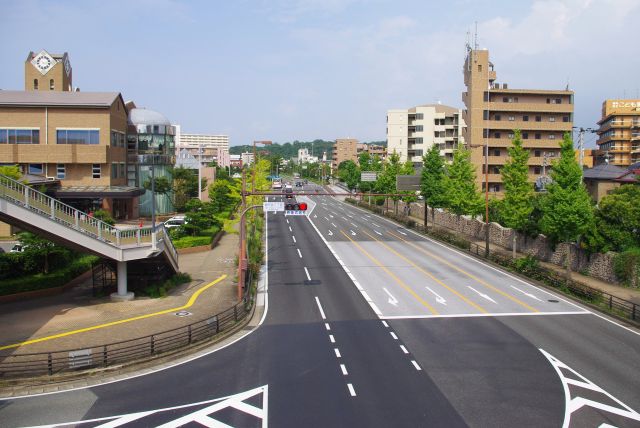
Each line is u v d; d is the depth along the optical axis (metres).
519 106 78.31
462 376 18.97
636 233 35.94
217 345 22.84
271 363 20.45
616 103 104.00
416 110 113.38
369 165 108.56
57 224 25.38
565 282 32.53
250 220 56.66
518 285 34.53
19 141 55.25
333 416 15.80
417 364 20.19
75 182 55.97
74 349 21.16
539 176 73.88
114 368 19.52
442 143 112.38
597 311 28.20
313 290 33.25
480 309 28.50
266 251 48.28
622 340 23.19
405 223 69.62
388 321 26.28
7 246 43.91
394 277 37.06
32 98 56.72
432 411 16.16
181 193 71.44
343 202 110.50
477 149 79.00
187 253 46.69
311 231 62.66
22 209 24.14
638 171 58.16
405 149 116.44
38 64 68.06
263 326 25.73
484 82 78.44
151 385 18.34
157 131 68.62
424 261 43.44
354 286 34.31
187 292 31.89
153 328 24.23
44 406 16.64
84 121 56.22
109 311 27.12
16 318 25.67
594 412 16.14
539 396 17.27
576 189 33.50
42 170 55.16
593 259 36.94
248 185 66.19
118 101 61.03
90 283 33.91
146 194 69.12
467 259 44.50
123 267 29.34
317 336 23.94
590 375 19.08
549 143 79.00
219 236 56.31
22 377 18.41
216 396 17.36
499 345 22.44
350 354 21.39
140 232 29.61
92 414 16.06
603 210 35.88
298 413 16.03
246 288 31.77
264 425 15.26
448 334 24.05
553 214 33.09
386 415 15.87
